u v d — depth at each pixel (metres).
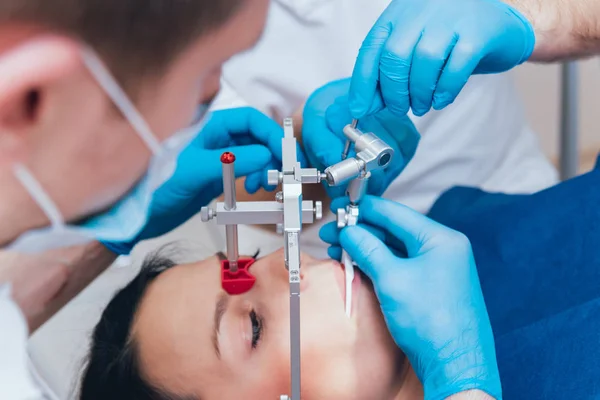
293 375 0.78
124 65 0.74
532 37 1.00
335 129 1.03
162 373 0.91
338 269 0.95
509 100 1.36
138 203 0.90
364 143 0.81
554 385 0.95
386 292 0.87
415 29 0.91
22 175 0.74
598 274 1.04
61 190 0.78
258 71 1.13
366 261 0.89
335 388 0.89
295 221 0.70
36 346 0.92
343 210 0.93
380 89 0.93
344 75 1.20
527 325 1.02
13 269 0.85
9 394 0.90
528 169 1.37
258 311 0.92
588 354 0.96
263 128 1.07
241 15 0.85
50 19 0.66
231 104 1.11
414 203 1.28
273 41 1.14
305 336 0.89
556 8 1.10
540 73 1.36
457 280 0.88
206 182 0.99
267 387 0.90
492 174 1.35
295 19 1.14
